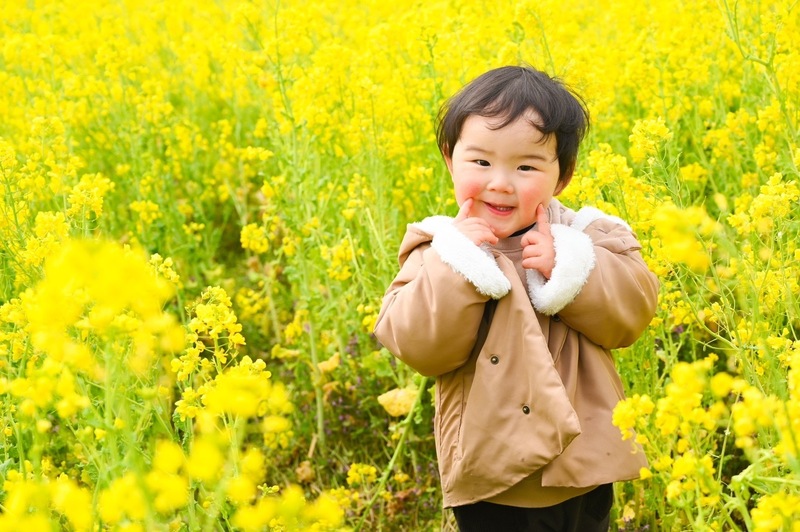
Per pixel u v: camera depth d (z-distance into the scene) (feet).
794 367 5.06
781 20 9.64
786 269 7.30
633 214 8.18
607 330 6.45
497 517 6.68
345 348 11.19
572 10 18.02
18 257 7.92
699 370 4.63
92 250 4.39
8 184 8.27
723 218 11.07
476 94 6.37
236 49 13.70
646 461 6.45
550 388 6.05
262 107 13.79
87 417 5.49
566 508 6.53
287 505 4.71
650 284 6.70
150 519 4.46
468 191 6.38
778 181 7.16
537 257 6.32
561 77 10.19
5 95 14.82
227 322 6.68
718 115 12.48
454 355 6.40
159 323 4.89
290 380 11.33
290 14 13.58
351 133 11.59
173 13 19.29
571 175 6.84
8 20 18.03
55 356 4.84
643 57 12.68
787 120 9.52
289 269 10.89
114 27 19.13
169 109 14.17
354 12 18.19
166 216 12.80
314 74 11.79
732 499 4.94
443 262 6.30
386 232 11.23
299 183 10.85
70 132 13.50
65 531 6.73
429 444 10.04
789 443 4.58
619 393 6.77
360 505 9.30
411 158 12.66
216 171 15.92
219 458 4.36
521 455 6.16
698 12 13.89
